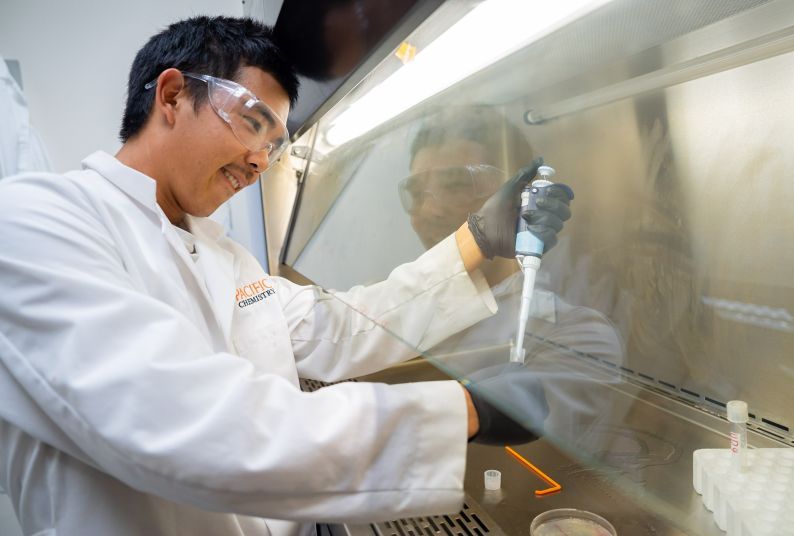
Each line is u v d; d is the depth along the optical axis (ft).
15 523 8.08
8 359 2.46
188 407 2.18
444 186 2.90
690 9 1.90
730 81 2.33
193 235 4.45
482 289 2.65
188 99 3.51
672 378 2.69
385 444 2.28
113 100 9.03
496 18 2.32
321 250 5.48
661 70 2.29
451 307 2.73
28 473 3.04
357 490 2.24
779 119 2.25
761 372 2.66
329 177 5.33
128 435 2.15
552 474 3.59
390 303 3.30
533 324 2.35
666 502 2.34
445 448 2.30
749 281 2.59
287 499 2.20
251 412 2.18
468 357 2.51
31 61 8.55
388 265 3.49
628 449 2.31
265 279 4.95
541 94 2.46
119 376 2.18
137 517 3.00
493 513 3.25
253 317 4.53
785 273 2.44
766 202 2.42
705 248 2.70
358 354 4.48
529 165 2.57
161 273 3.46
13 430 3.02
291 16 4.18
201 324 3.77
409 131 3.27
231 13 9.52
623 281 2.57
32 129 8.25
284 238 8.26
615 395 2.37
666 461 2.44
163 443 2.13
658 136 2.51
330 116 5.00
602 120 2.47
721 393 2.83
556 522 3.00
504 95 2.54
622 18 1.99
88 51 8.80
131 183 3.60
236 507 2.23
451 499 2.30
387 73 3.41
